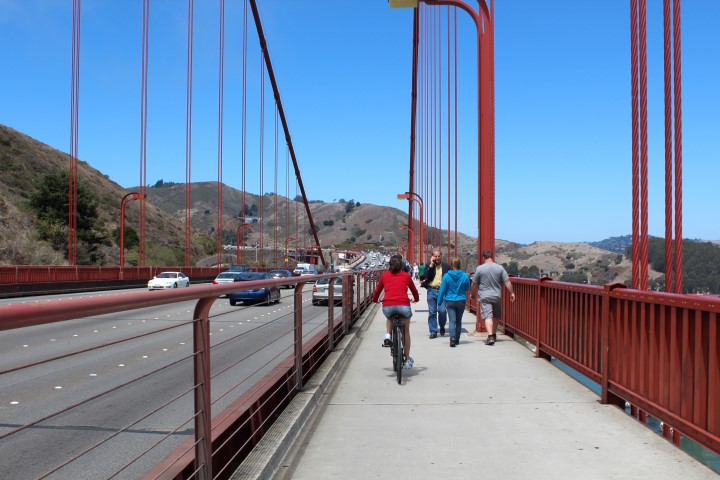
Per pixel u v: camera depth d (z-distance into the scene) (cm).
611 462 452
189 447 348
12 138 8681
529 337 1005
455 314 1062
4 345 1025
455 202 2231
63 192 6259
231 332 1379
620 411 600
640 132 732
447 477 425
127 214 9369
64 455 472
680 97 674
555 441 505
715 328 412
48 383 723
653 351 512
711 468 438
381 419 580
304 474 434
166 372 820
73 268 3297
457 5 1278
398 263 799
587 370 691
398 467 446
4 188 7294
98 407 620
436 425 557
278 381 568
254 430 484
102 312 237
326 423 567
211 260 8369
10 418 560
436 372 820
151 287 3647
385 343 802
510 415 589
